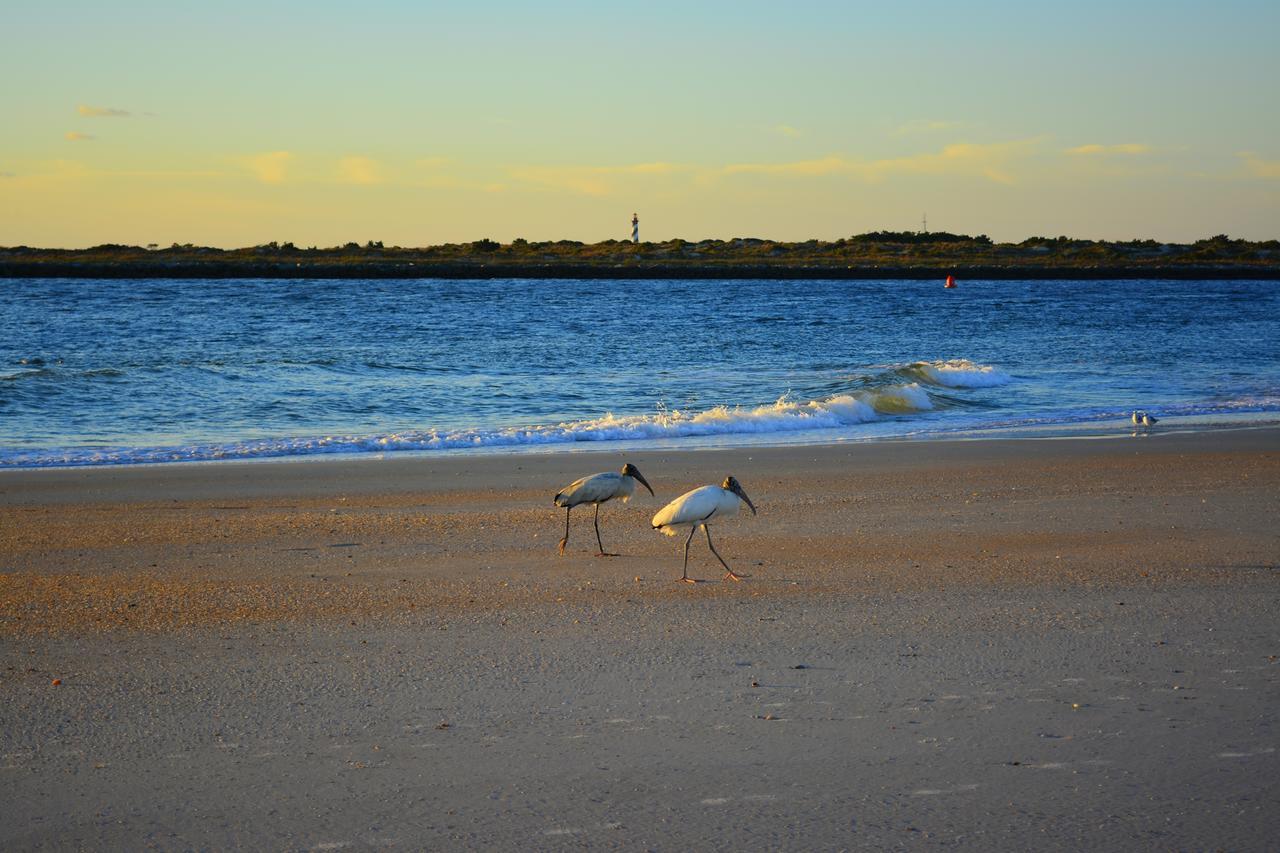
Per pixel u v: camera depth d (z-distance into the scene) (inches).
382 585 436.1
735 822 233.3
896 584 438.3
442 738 278.7
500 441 895.7
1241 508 596.4
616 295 4143.7
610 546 514.3
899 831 229.1
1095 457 788.0
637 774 256.8
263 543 512.4
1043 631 371.2
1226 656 343.0
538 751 270.2
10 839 225.5
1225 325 2645.2
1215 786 249.1
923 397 1178.0
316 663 338.0
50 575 448.1
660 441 906.1
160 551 494.0
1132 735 278.4
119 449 829.2
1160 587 430.3
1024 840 225.5
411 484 676.7
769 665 336.5
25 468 733.9
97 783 251.9
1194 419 1051.9
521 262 7190.0
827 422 1013.2
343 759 265.6
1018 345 2063.2
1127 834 227.6
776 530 546.3
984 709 297.4
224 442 877.8
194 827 231.1
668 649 352.8
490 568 467.8
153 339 2007.9
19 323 2327.8
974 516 577.6
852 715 293.6
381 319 2667.3
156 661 339.3
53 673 327.3
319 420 1039.0
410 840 225.8
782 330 2429.9
